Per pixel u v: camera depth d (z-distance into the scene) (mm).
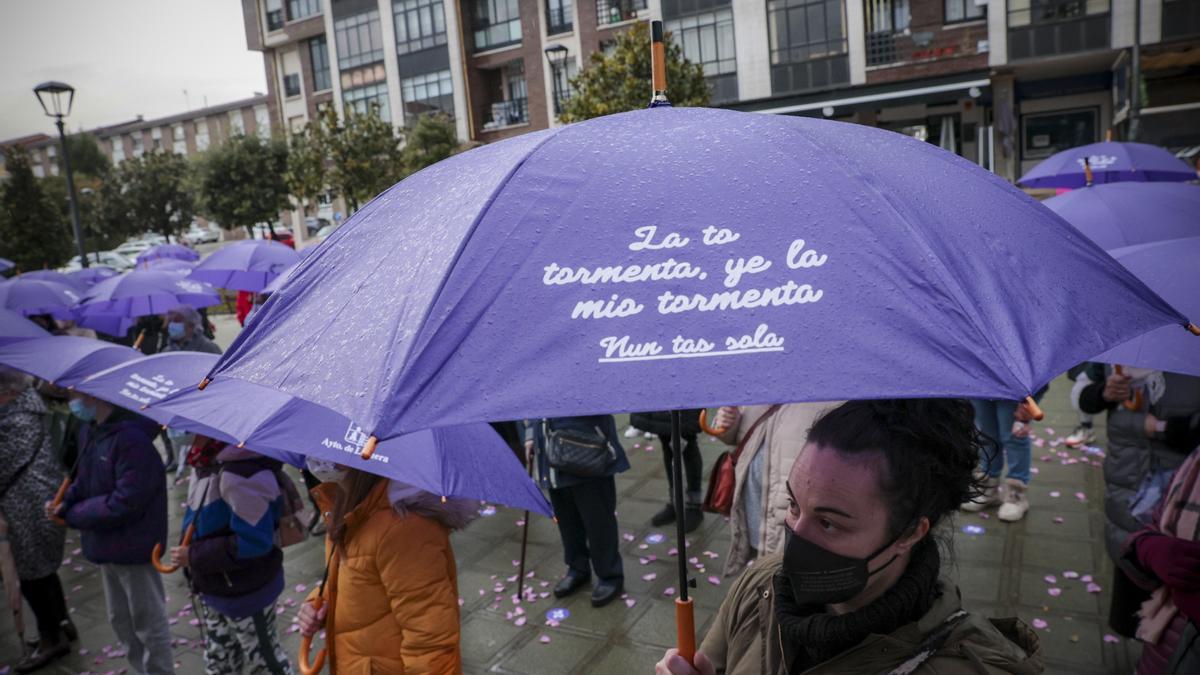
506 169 1129
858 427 1113
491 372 912
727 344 896
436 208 1172
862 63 21500
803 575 1148
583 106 17141
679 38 23891
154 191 39406
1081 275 1059
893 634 1123
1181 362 1965
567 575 4594
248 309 11406
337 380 987
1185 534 2064
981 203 1104
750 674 1334
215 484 3197
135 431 3510
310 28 34531
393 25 31406
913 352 867
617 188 1058
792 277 937
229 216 31234
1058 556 4469
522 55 29094
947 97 20469
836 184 1026
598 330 930
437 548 2420
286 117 37094
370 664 2471
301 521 3438
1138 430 3127
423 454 2303
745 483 3193
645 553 5023
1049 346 909
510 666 3902
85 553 3549
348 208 27297
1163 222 3975
